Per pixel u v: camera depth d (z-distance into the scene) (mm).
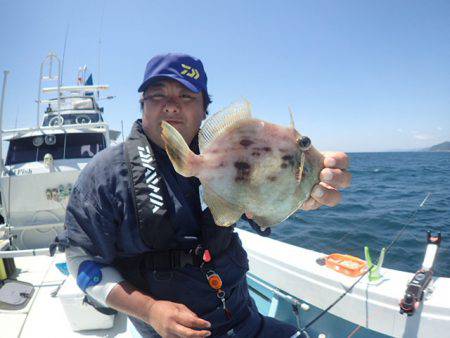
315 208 1878
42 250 3980
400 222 8797
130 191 1822
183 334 1554
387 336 2637
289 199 1872
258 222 1925
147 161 1865
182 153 1731
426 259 2645
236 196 1853
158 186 1833
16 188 5965
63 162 6371
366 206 11453
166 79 1889
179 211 1869
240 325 1994
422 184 18172
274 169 1859
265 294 3580
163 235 1809
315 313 2994
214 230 1866
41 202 6082
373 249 6754
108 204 1808
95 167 1872
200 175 1787
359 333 2762
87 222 1820
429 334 2275
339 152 1791
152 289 1872
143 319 1716
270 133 1877
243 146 1854
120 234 1854
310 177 1827
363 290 2576
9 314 3629
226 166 1829
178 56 1918
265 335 2064
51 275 4664
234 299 1982
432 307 2289
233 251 1986
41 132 6547
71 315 3227
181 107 1928
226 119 1875
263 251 3373
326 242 7316
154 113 1926
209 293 1893
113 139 9414
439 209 10656
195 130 2094
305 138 1843
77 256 1907
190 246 1897
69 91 9188
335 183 1715
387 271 2846
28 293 3967
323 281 2812
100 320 3279
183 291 1860
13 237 6066
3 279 4266
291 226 8578
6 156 6723
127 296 1744
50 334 3285
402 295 2447
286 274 3100
